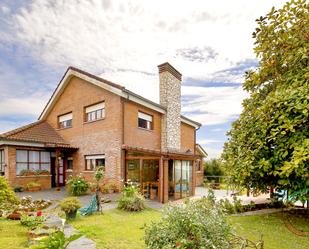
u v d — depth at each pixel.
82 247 5.25
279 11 7.39
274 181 7.01
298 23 7.08
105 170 13.79
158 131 16.58
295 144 5.73
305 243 5.39
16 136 14.98
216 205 5.07
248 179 7.10
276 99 6.27
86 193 13.23
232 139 8.52
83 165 15.55
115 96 13.77
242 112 8.37
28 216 7.39
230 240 4.21
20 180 14.41
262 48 7.75
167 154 12.34
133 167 13.76
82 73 15.52
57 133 18.02
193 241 3.79
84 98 15.98
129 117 14.01
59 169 16.73
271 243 5.39
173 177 13.84
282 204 9.38
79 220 7.76
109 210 9.40
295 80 6.57
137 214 8.84
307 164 5.39
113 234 6.21
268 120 6.48
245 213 8.53
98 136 14.62
